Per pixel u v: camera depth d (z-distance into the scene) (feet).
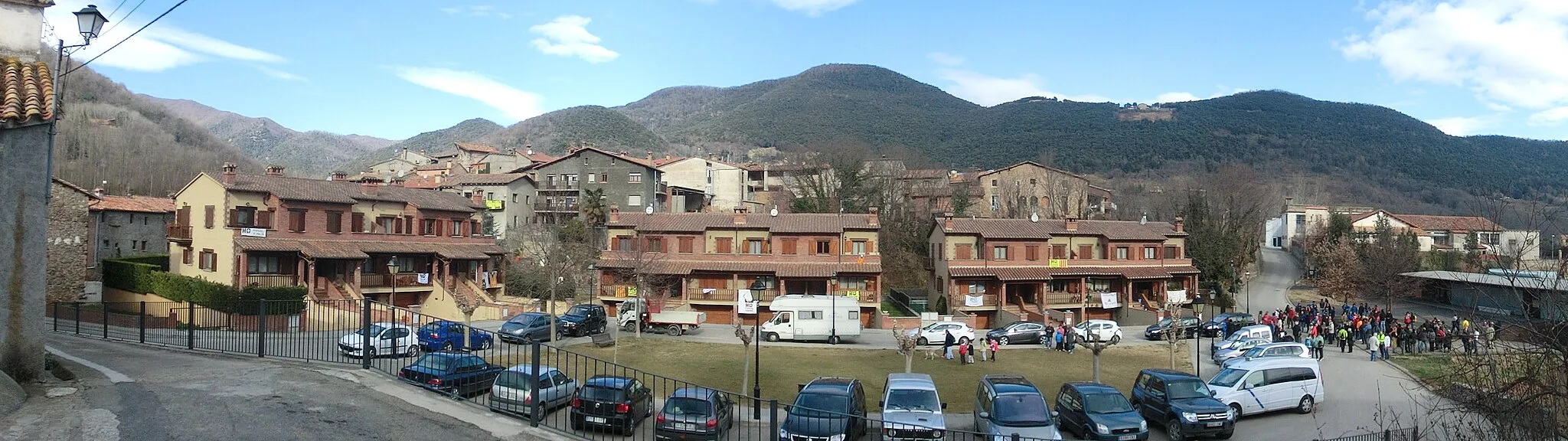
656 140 607.37
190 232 165.78
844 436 62.64
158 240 193.47
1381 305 196.75
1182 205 279.49
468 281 195.00
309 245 163.73
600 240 231.50
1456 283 171.53
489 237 218.38
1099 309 196.13
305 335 83.51
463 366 60.18
